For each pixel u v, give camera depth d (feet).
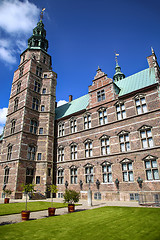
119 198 69.67
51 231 26.16
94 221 32.27
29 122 100.07
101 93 92.27
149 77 82.23
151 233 23.75
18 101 108.88
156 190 61.62
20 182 85.05
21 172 86.99
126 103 80.38
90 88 98.43
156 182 62.39
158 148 65.31
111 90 87.81
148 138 69.62
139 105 76.13
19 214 43.47
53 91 117.80
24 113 98.58
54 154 104.27
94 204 61.57
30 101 104.78
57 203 65.67
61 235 24.12
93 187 79.56
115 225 28.73
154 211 38.93
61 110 122.83
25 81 109.81
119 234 23.91
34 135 100.17
